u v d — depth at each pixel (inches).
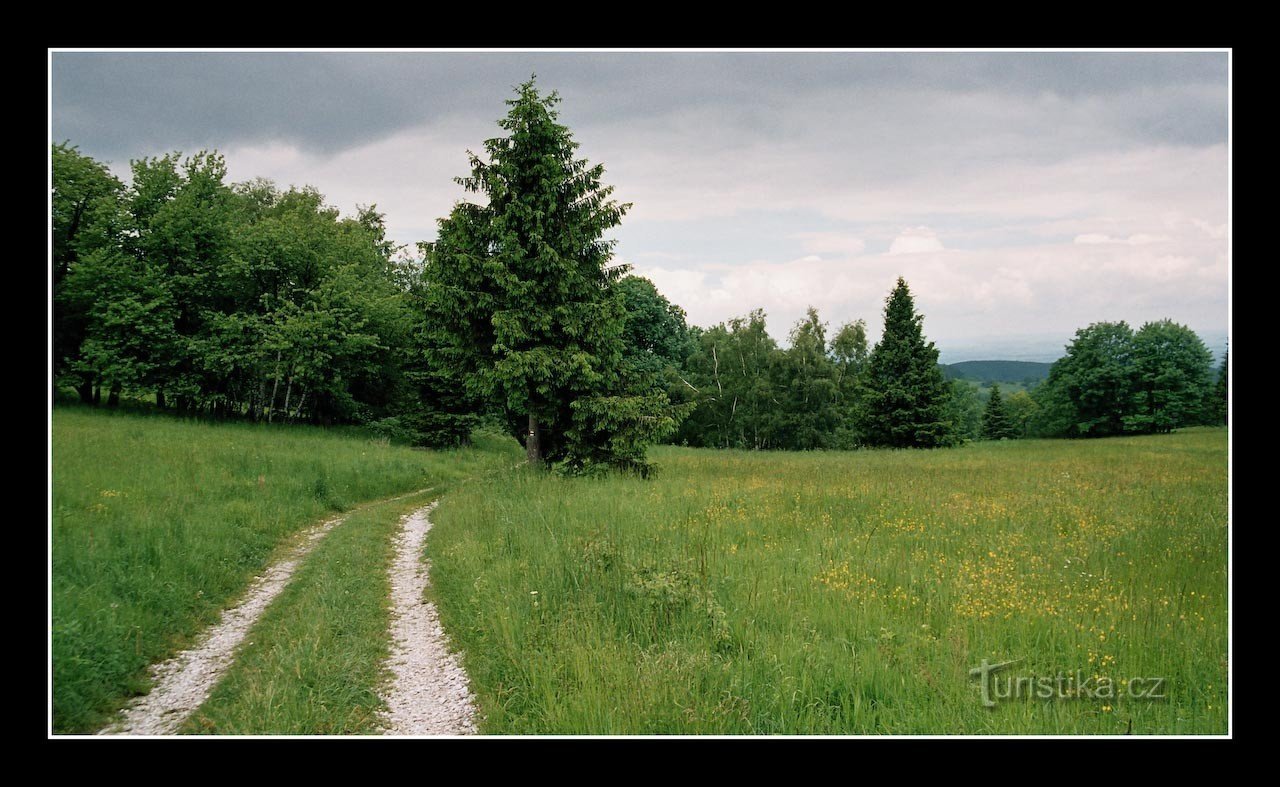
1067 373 2620.6
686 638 262.4
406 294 1305.4
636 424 733.3
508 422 842.2
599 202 765.9
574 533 435.8
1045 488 654.5
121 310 1112.2
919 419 1744.6
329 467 780.0
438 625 333.1
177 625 325.1
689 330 2576.3
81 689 241.3
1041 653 249.4
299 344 1249.4
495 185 725.9
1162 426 2362.2
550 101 742.5
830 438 2081.7
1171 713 208.5
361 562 452.1
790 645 252.4
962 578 330.6
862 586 322.0
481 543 446.0
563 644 262.2
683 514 497.7
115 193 1209.4
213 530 456.4
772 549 394.9
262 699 243.6
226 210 1405.0
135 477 558.9
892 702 219.5
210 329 1237.7
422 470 933.2
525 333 703.1
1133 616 269.4
